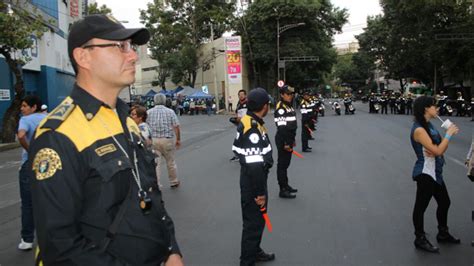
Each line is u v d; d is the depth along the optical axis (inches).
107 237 72.1
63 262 68.2
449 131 200.5
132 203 74.6
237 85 1939.0
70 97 77.5
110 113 79.6
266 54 2032.5
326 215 267.3
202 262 198.7
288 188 315.9
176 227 250.1
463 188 330.0
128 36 78.5
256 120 182.4
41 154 69.6
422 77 2003.0
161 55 2313.0
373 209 278.8
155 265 77.6
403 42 1784.0
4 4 700.0
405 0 1603.1
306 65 2148.1
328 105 2829.7
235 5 2303.2
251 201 181.8
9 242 231.8
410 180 366.0
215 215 273.3
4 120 796.0
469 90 1964.8
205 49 2263.8
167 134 350.9
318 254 203.9
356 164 451.8
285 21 2012.8
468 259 194.4
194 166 466.0
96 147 72.9
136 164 78.1
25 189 214.1
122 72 79.5
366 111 1872.5
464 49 1485.0
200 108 1955.0
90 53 78.1
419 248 207.9
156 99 353.7
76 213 70.3
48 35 1099.9
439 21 1609.3
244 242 183.8
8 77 919.7
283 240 224.4
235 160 498.3
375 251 206.4
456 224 243.4
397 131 826.8
